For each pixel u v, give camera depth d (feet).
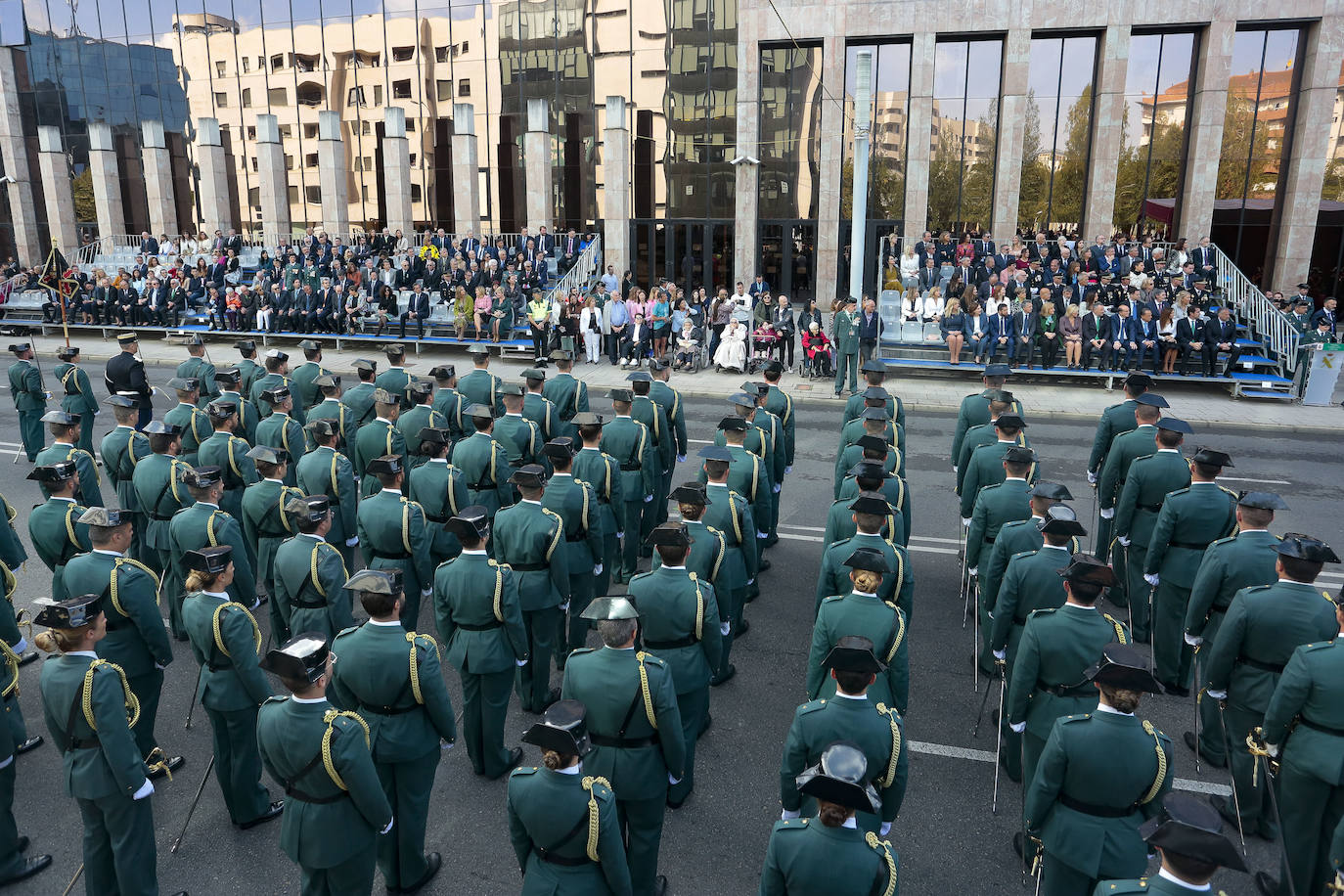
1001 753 21.91
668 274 109.81
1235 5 84.28
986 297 76.18
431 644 17.11
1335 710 15.75
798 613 30.96
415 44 113.29
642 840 16.53
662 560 19.25
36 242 134.31
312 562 21.18
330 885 15.24
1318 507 42.39
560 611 23.90
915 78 92.43
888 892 11.59
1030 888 17.84
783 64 100.42
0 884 17.76
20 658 27.22
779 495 40.86
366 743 14.79
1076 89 93.25
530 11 108.06
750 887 17.89
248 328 93.56
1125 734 14.06
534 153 102.22
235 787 19.26
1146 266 79.66
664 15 103.60
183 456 34.83
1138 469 26.96
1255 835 19.53
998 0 88.69
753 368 76.43
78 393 45.75
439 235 105.81
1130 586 28.02
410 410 38.11
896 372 77.92
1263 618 18.19
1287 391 68.33
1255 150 91.61
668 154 106.93
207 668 18.89
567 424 38.93
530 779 13.41
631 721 15.90
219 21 120.26
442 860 18.62
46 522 23.22
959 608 31.35
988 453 28.45
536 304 82.79
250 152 123.13
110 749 15.42
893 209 102.01
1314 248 96.27
